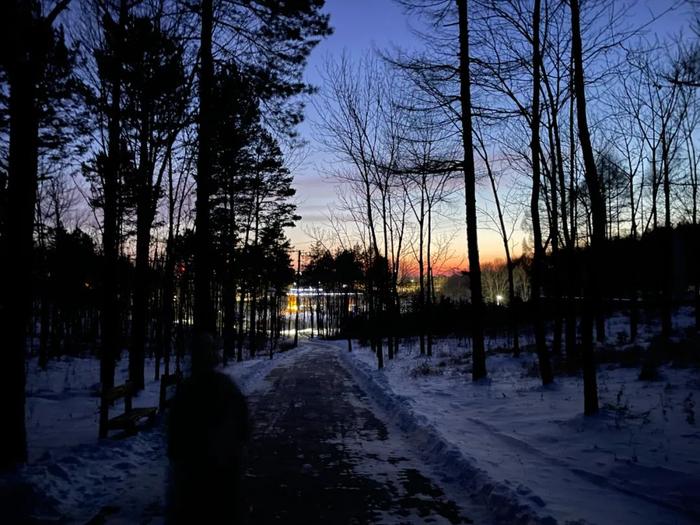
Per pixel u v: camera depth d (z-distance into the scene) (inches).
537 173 480.1
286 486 229.9
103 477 233.9
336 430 362.3
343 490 224.2
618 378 473.7
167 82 426.3
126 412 333.4
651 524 166.2
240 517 135.9
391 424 386.3
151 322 1203.9
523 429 321.4
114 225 472.7
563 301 1216.2
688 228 1020.5
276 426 377.1
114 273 473.7
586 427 302.2
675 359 521.7
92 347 1311.5
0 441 222.5
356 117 855.7
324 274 2501.2
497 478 219.3
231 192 1093.8
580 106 340.5
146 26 407.8
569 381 493.4
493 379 592.1
